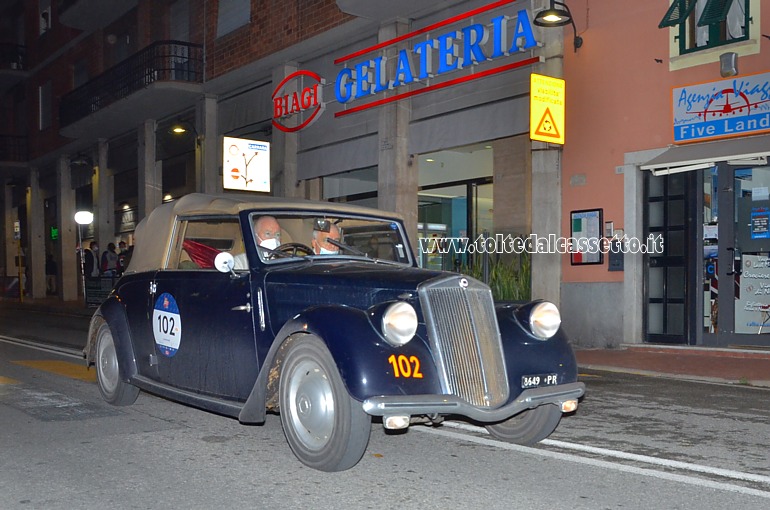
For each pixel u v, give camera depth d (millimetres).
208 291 5879
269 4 19906
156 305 6484
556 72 13477
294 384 4973
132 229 27156
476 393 4746
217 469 4953
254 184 19922
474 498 4391
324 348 4699
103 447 5523
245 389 5496
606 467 5098
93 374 9070
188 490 4512
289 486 4590
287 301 5250
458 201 16484
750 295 11727
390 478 4770
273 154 20047
